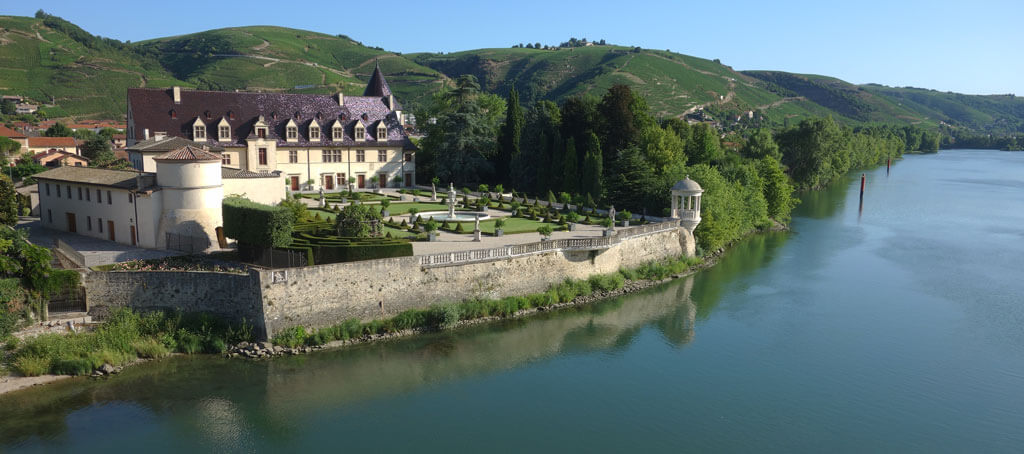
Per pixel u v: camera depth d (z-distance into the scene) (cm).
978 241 9188
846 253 8375
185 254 5666
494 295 5619
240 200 5900
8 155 12606
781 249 8625
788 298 6328
